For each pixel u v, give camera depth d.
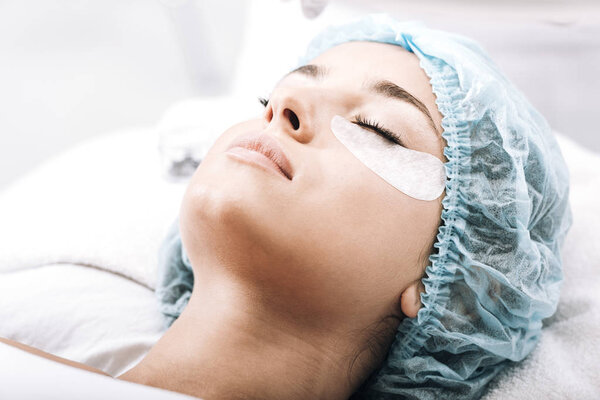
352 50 0.95
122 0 2.71
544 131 0.99
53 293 1.08
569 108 1.84
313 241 0.77
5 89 2.42
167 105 2.46
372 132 0.85
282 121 0.83
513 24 1.63
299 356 0.85
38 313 1.05
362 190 0.80
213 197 0.78
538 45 1.75
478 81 0.88
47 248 1.17
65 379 0.66
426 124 0.86
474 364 0.93
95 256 1.15
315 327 0.84
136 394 0.66
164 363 0.83
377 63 0.91
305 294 0.81
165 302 1.08
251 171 0.78
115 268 1.14
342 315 0.84
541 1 1.49
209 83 2.47
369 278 0.82
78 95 2.44
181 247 1.09
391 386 0.95
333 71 0.91
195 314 0.86
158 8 2.68
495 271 0.86
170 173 1.40
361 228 0.79
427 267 0.87
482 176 0.86
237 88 1.82
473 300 0.89
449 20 1.58
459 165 0.86
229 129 0.94
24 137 2.26
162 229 1.22
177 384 0.81
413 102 0.86
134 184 1.36
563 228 1.00
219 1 2.46
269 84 1.64
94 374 0.67
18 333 1.03
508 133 0.88
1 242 1.23
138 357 1.01
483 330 0.91
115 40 2.65
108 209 1.26
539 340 1.01
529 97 1.83
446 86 0.89
